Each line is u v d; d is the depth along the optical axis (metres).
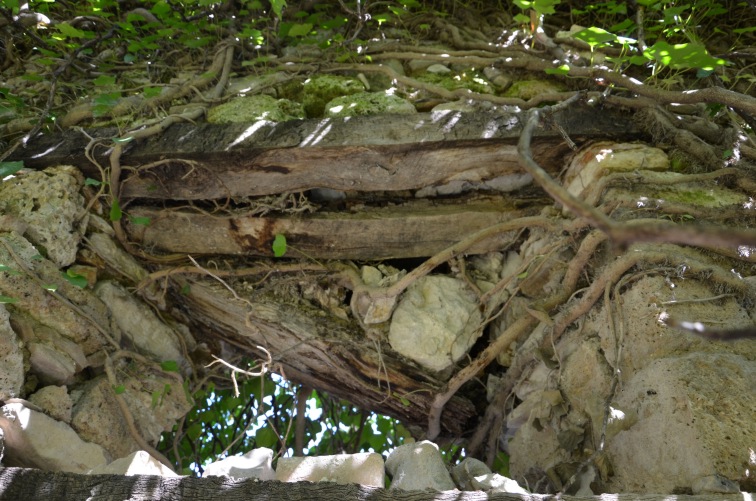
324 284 3.06
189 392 2.98
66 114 3.05
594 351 2.50
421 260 3.13
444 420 3.16
